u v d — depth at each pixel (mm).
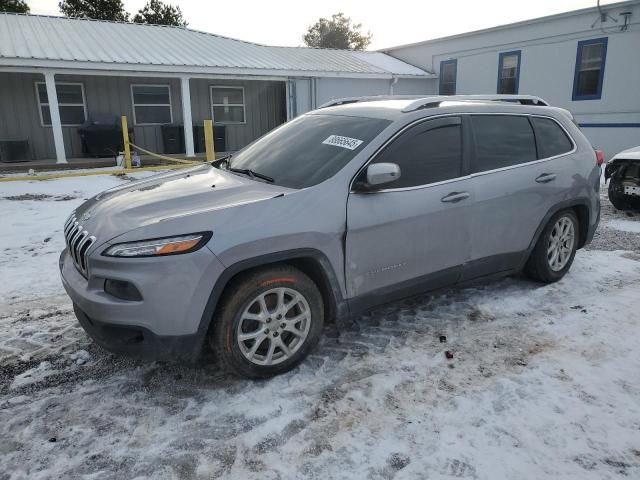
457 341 3666
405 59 21016
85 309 2910
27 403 2943
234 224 2920
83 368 3328
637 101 13969
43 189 10461
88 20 17531
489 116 4062
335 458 2510
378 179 3191
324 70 16578
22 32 14766
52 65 12602
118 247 2801
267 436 2668
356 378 3195
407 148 3561
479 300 4371
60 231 6824
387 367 3324
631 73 13961
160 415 2836
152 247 2766
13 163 13781
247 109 18312
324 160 3498
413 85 19562
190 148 15148
